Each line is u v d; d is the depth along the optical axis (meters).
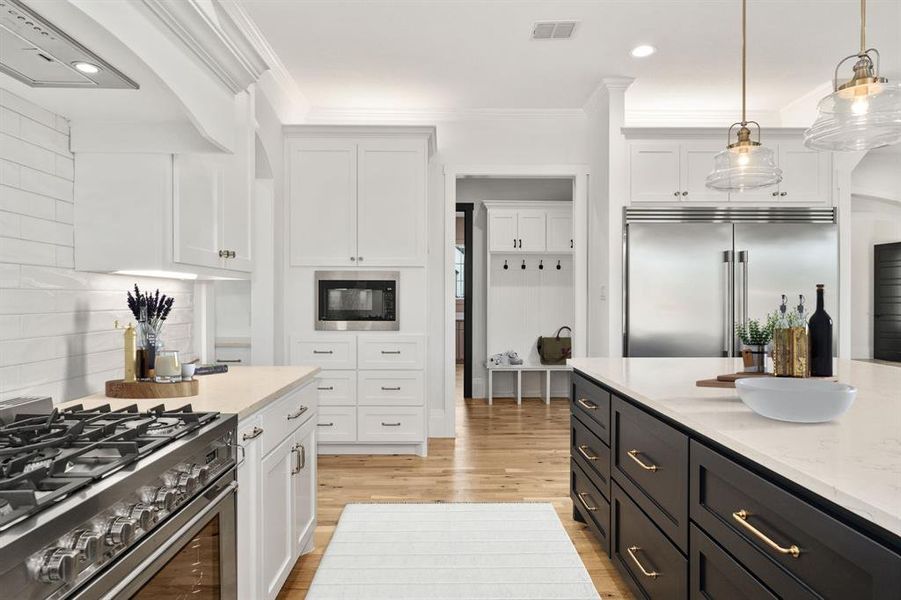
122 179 1.98
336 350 4.26
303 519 2.46
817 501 1.07
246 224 2.59
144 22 1.45
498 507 3.22
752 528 1.27
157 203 1.98
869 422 1.51
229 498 1.59
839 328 4.36
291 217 4.34
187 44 1.68
